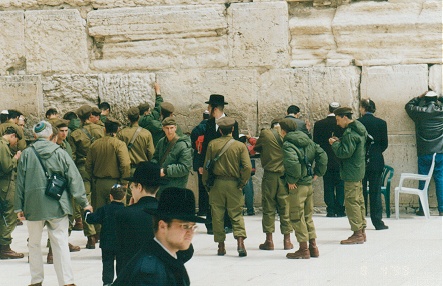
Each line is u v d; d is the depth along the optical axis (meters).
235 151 12.43
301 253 12.25
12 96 17.77
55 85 17.67
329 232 14.47
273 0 16.88
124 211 7.60
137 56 17.44
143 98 17.39
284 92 16.84
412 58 16.41
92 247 13.70
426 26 16.31
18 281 11.42
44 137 10.73
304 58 16.89
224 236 12.71
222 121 12.52
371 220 14.66
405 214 16.22
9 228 13.09
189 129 17.25
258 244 13.66
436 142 15.76
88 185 14.64
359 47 16.62
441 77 16.30
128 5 17.47
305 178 12.23
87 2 17.56
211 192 12.65
